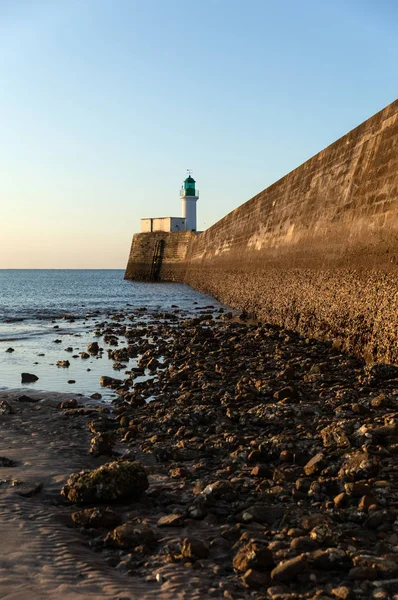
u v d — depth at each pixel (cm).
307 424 799
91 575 406
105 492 550
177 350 1711
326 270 1744
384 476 569
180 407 975
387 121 1495
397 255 1246
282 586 388
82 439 826
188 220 9375
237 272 3434
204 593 384
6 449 765
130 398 1112
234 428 819
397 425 684
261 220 2988
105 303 4184
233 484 588
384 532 456
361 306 1394
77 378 1357
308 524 471
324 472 597
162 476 641
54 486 611
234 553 444
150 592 384
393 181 1362
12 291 6794
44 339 2131
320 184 2020
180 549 447
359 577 387
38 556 436
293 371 1180
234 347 1653
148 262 8188
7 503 549
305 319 1858
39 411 1005
